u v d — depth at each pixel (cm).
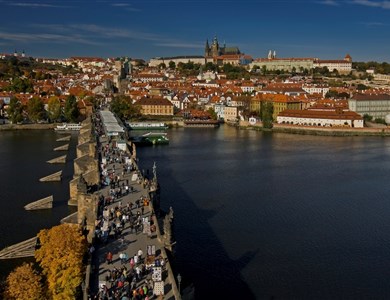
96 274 8531
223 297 10775
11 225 14925
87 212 12288
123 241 9931
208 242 13725
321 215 16475
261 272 11975
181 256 12756
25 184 19700
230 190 19562
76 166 19225
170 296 7831
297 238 14225
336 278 11812
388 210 17212
